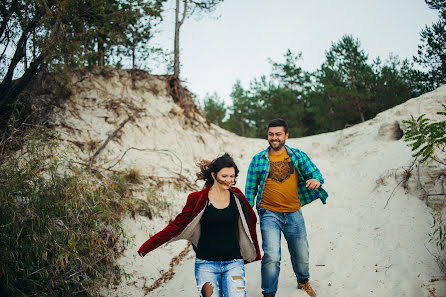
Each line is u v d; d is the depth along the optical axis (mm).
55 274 3586
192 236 3055
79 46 6922
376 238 4547
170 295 4223
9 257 3371
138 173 6691
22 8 5992
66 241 3863
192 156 9094
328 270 4129
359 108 15219
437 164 4895
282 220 3549
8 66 5902
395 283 3576
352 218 5355
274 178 3588
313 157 9492
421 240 4152
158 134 8797
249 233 3117
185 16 11602
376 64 15922
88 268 4094
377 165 7027
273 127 3611
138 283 4570
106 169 6270
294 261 3619
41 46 6164
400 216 4812
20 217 3547
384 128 8188
